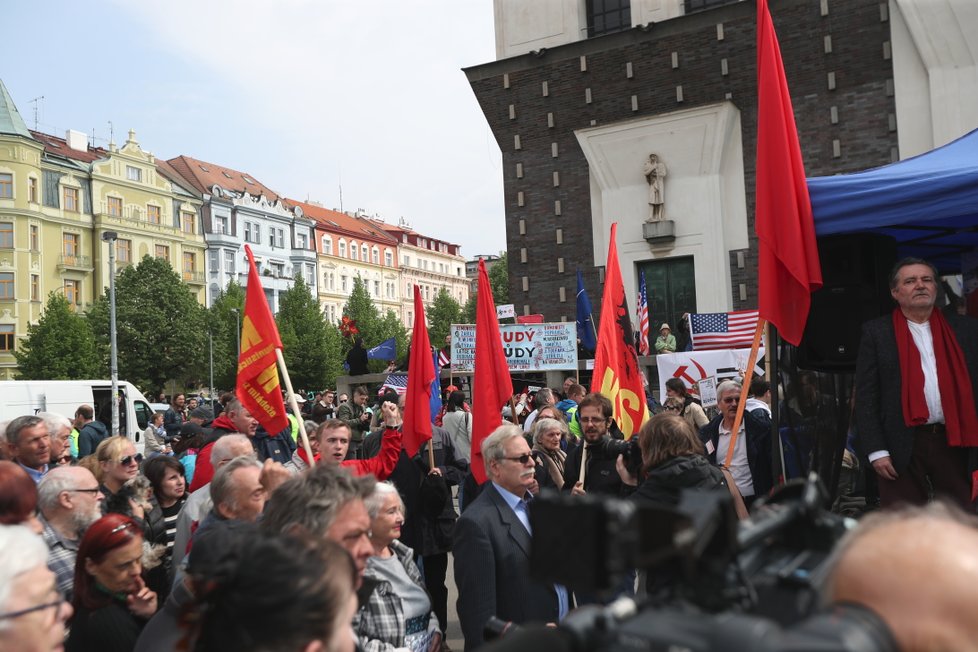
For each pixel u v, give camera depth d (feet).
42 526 12.85
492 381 20.85
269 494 12.75
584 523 2.89
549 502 3.02
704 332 37.42
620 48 62.75
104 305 184.34
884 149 54.44
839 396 20.12
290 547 5.83
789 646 2.60
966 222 19.98
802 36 56.85
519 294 67.31
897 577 2.99
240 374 21.11
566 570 2.91
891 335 13.91
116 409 66.44
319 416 42.29
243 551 5.84
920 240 21.47
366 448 25.64
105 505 16.19
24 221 198.29
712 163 59.67
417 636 12.70
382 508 12.47
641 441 13.56
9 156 196.85
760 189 15.90
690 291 61.62
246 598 5.48
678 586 3.20
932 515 3.34
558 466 21.15
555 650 3.21
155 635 9.18
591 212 64.69
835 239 17.26
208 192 253.03
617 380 22.29
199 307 196.95
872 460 13.83
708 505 3.20
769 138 15.88
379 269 339.57
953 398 13.34
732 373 34.06
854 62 55.36
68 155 217.15
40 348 167.12
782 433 18.69
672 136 60.85
